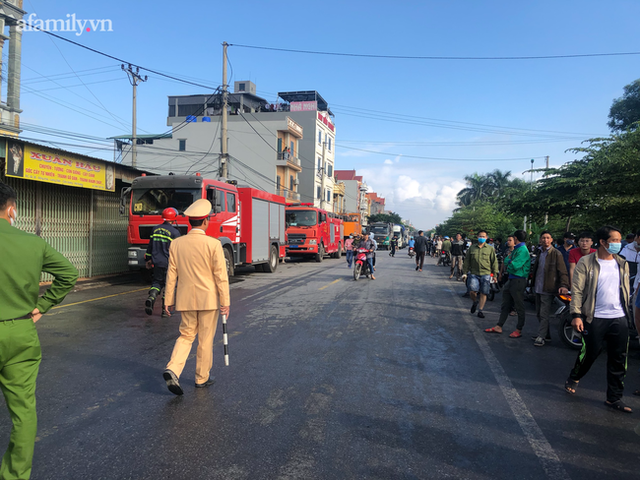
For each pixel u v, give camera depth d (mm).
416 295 11578
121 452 3211
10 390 2551
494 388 4773
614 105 28062
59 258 2719
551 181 14078
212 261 4352
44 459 3100
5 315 2475
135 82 29328
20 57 19109
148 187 11711
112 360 5410
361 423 3799
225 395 4355
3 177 10680
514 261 7230
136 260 11711
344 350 6062
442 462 3189
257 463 3100
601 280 4410
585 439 3625
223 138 21703
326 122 53312
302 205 23719
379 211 126688
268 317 8219
